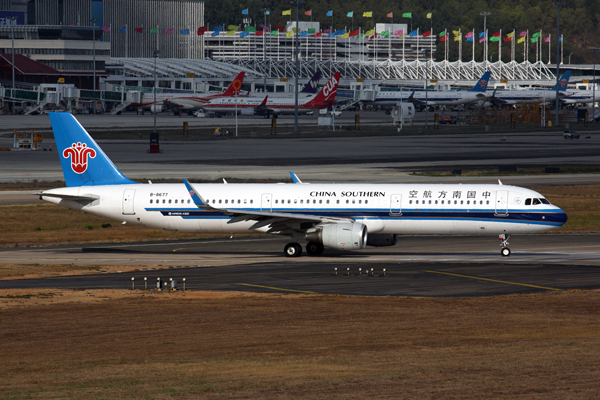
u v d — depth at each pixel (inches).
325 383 3186.5
